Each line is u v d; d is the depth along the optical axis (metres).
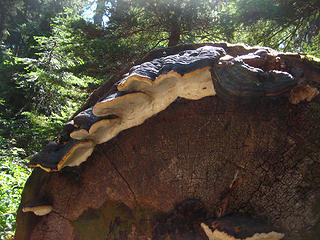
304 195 1.72
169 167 2.01
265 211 1.80
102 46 7.62
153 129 2.01
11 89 16.33
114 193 2.15
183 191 1.99
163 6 7.84
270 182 1.79
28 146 11.48
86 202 2.24
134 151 2.07
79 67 8.27
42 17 21.78
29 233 2.44
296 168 1.74
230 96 1.60
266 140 1.79
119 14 8.40
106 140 2.10
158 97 1.90
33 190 2.43
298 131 1.73
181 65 1.68
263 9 6.87
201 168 1.95
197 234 1.91
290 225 1.74
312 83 1.67
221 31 7.79
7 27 24.34
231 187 1.88
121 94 1.83
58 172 2.29
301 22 7.61
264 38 8.23
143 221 2.05
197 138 1.94
